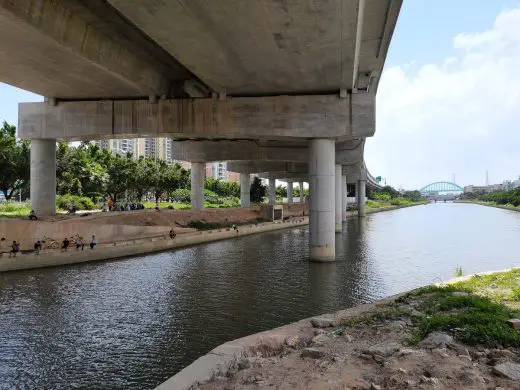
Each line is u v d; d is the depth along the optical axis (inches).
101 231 1429.6
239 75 1002.7
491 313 403.9
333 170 1186.6
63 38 767.7
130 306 735.7
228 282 936.3
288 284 909.8
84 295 818.8
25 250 1210.6
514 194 5649.6
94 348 537.0
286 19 703.7
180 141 2269.9
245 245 1663.4
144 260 1268.5
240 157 2223.2
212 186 5059.1
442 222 3002.0
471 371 272.1
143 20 703.1
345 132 1128.8
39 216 1353.3
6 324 636.7
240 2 641.6
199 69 962.7
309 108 1144.8
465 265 1152.2
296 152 2236.7
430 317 406.0
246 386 271.0
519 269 741.3
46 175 1368.1
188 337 573.6
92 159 2834.6
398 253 1397.6
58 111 1285.7
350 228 2536.9
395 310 447.2
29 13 681.0
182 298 791.7
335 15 687.1
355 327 402.6
